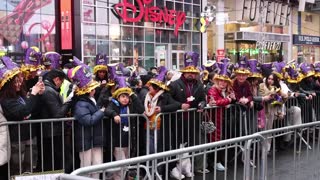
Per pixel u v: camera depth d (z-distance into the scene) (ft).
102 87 22.31
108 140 20.20
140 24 75.92
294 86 31.24
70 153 19.65
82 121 18.71
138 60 75.51
